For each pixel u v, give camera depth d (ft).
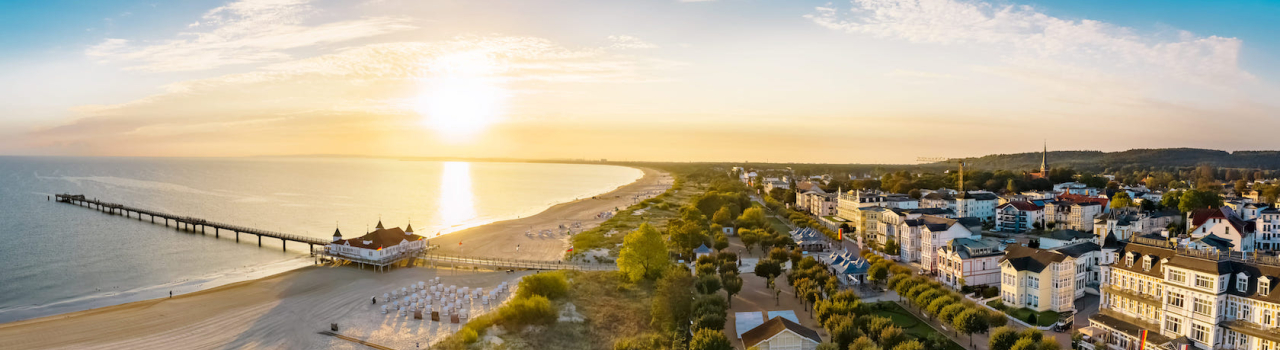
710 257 583.17
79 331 418.72
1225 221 589.73
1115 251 456.86
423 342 396.57
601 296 481.87
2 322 442.91
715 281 463.42
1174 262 349.61
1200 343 332.80
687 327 403.75
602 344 393.50
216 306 476.54
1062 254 437.17
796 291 485.15
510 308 422.82
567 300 464.65
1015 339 335.88
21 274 598.34
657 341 370.12
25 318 451.94
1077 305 442.91
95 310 469.57
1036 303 434.30
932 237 562.25
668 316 414.00
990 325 376.68
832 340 353.72
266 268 643.86
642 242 518.78
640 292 490.49
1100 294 424.05
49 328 424.46
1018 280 443.73
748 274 574.15
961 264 497.05
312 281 557.33
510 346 379.96
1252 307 314.35
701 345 335.88
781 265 563.89
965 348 362.12
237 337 409.28
